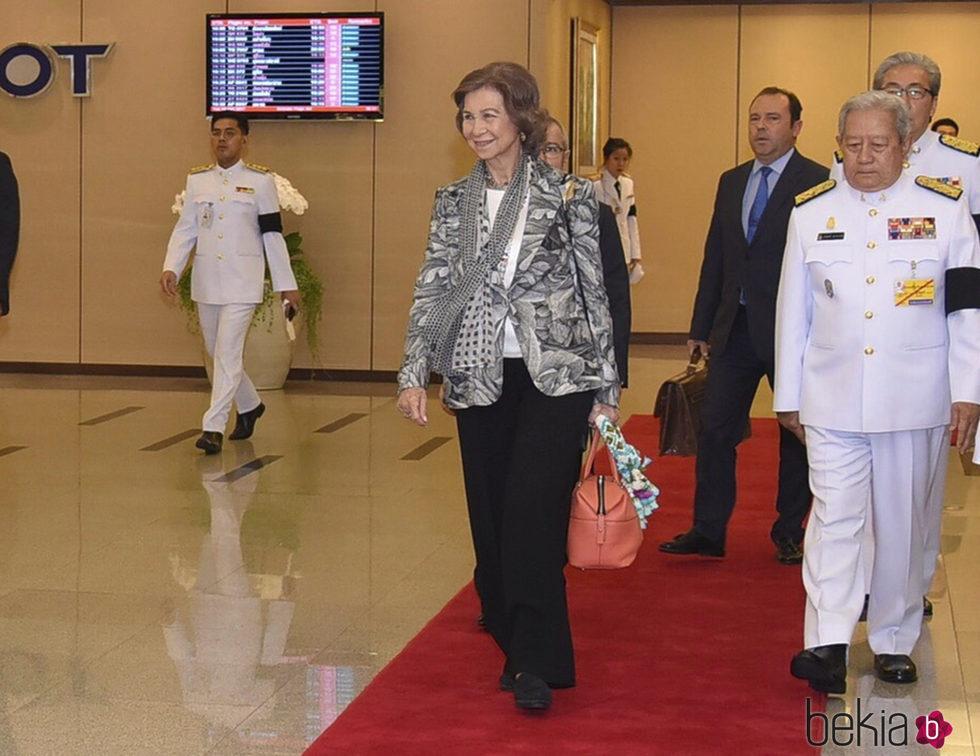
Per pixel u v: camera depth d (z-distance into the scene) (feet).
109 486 23.52
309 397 34.17
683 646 15.07
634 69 47.73
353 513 21.72
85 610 16.44
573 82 39.78
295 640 15.35
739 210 18.20
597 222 13.04
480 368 12.77
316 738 12.30
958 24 46.50
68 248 38.06
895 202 13.17
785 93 17.99
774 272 17.81
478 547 13.44
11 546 19.43
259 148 37.11
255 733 12.49
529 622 12.73
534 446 12.67
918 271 13.03
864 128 12.89
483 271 12.78
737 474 25.35
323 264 37.22
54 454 26.32
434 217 13.28
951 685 13.97
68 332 38.24
